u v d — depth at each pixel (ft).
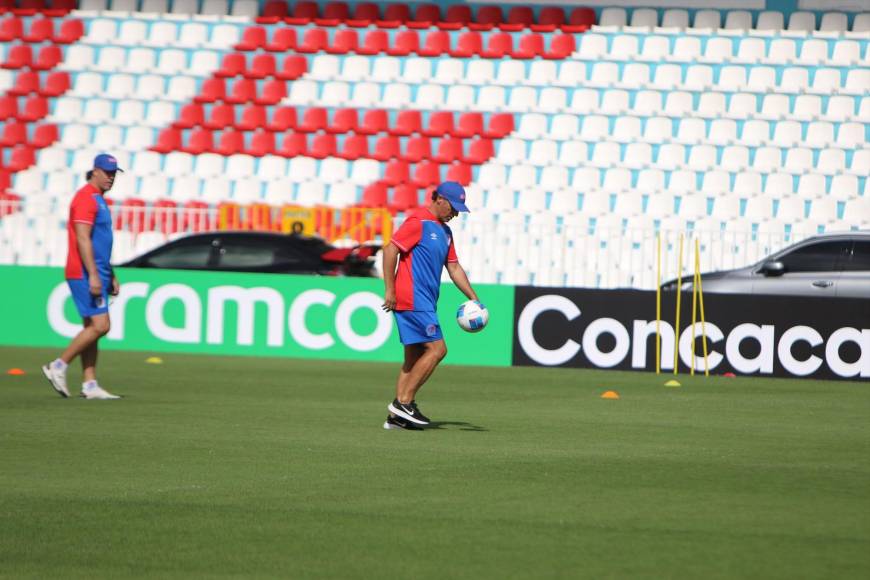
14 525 76.13
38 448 107.14
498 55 335.47
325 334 217.97
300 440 114.52
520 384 179.01
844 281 225.35
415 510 81.71
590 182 305.53
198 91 337.72
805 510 83.15
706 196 300.81
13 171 322.55
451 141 320.29
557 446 113.70
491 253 232.53
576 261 228.84
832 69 322.55
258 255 237.45
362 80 335.26
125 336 223.71
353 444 112.27
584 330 209.05
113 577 64.28
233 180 313.94
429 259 121.08
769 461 106.42
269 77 336.90
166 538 73.00
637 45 334.44
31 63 347.97
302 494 87.04
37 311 229.45
